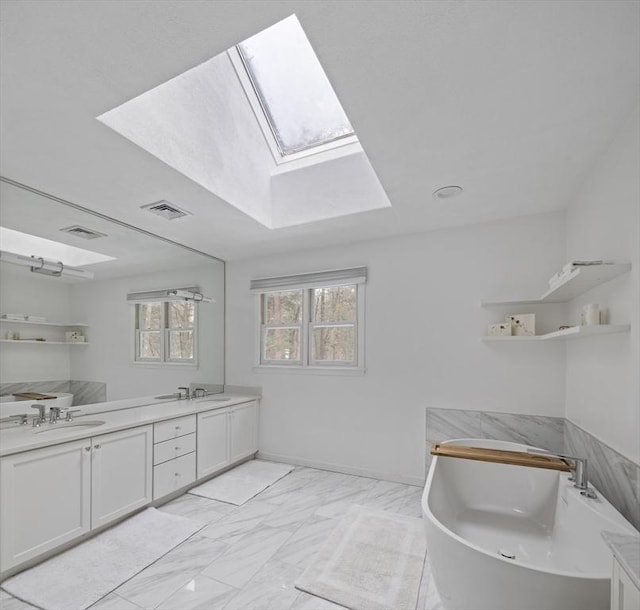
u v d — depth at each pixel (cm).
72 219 268
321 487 314
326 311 376
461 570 142
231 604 175
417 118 169
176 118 209
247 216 283
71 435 217
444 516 232
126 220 291
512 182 235
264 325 406
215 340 408
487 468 260
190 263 379
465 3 112
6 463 187
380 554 215
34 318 251
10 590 180
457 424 307
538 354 285
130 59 133
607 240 195
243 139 274
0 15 113
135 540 227
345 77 144
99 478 234
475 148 195
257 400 396
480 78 144
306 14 117
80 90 146
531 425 284
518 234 296
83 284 280
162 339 346
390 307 339
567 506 202
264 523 251
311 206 302
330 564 205
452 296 316
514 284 296
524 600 129
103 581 188
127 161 198
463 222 307
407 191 247
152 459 272
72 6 112
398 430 329
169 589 184
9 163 199
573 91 151
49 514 205
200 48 129
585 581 121
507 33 123
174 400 356
